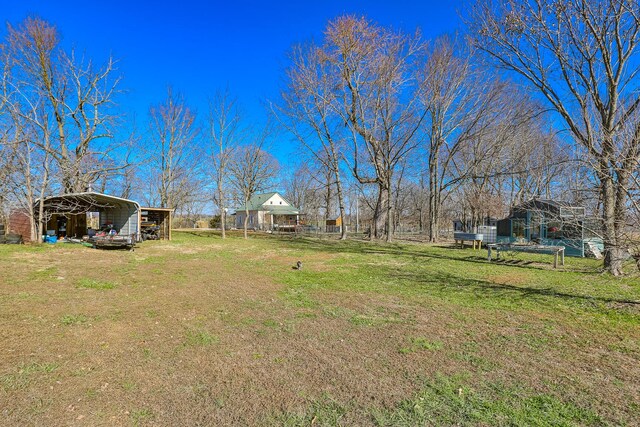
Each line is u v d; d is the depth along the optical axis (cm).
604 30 766
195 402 272
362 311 548
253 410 261
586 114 770
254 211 4441
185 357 360
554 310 558
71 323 463
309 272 945
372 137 2042
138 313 521
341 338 423
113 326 457
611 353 377
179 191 3572
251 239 2328
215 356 364
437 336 431
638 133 479
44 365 331
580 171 664
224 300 615
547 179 1458
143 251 1455
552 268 1065
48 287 683
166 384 301
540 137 1994
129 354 365
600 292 698
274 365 343
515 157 2181
